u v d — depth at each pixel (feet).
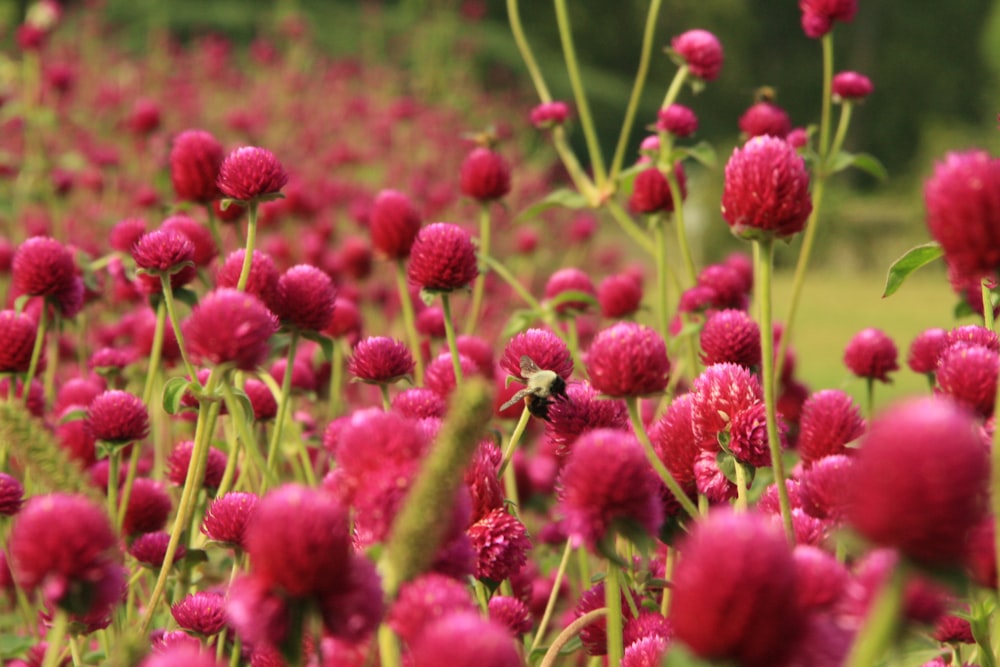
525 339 2.50
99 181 6.79
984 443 2.17
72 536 1.97
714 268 3.48
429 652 1.82
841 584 1.96
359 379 2.63
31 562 1.97
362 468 1.99
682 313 3.44
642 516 2.08
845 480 2.29
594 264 9.41
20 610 3.10
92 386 3.15
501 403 2.90
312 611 1.90
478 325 6.15
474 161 3.99
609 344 2.26
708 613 1.78
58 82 7.61
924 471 1.77
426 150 10.18
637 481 2.08
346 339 3.70
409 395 2.55
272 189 2.64
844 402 2.55
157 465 3.23
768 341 2.25
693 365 3.42
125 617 2.74
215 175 3.17
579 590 3.06
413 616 1.94
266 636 1.89
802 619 1.80
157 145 7.00
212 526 2.40
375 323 5.20
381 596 1.90
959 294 2.87
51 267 2.93
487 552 2.26
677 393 3.65
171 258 2.57
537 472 3.39
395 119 9.98
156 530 2.79
